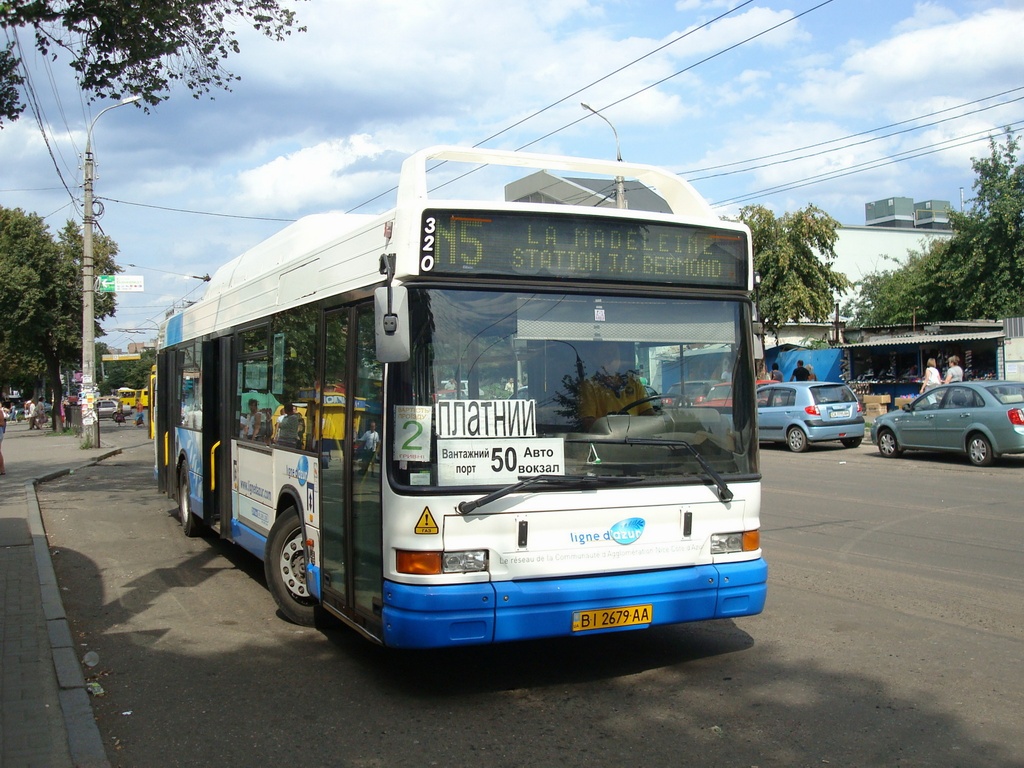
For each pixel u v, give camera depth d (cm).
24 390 8481
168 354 1330
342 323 607
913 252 5425
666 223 580
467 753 464
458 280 527
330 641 685
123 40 1089
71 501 1599
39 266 4178
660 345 568
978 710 509
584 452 536
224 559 1021
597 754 460
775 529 1102
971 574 838
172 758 468
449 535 503
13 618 728
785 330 4597
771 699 534
